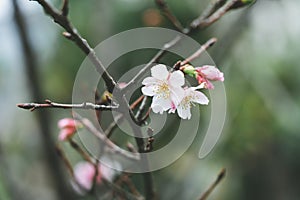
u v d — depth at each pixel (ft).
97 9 4.21
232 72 4.38
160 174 4.26
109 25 4.22
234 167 4.62
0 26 4.29
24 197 4.20
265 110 4.46
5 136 5.09
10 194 3.78
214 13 2.95
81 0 4.42
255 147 4.54
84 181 3.19
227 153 4.51
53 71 4.76
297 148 4.58
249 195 4.74
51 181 3.72
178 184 4.15
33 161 4.90
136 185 3.66
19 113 5.16
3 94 5.60
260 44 4.48
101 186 3.16
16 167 4.78
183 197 4.17
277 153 4.67
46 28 4.67
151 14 3.84
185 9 4.31
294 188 4.82
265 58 4.49
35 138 4.94
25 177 4.80
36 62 3.69
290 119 4.50
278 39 4.50
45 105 2.47
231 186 4.63
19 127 5.10
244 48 4.42
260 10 4.43
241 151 4.52
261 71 4.47
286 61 4.52
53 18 2.52
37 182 4.79
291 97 4.58
